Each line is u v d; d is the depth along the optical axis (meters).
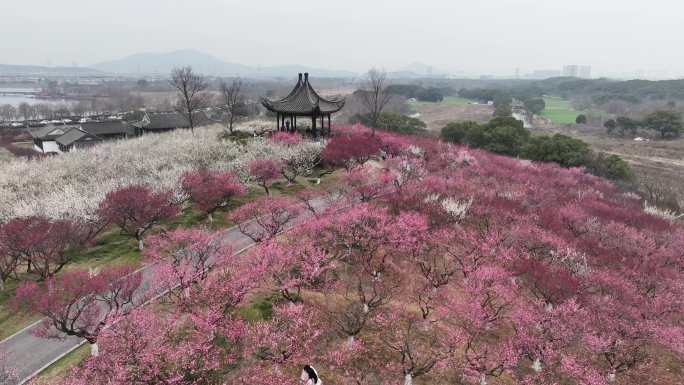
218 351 21.23
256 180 45.56
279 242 30.53
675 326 26.61
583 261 31.59
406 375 21.11
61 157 60.25
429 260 32.81
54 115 192.38
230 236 35.31
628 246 36.50
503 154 90.44
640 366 25.06
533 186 53.41
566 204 47.03
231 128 69.81
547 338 24.08
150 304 24.62
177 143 62.19
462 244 33.88
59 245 28.75
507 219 37.56
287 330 22.75
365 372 22.08
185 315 23.42
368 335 24.58
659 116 151.12
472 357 22.98
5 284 28.09
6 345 22.45
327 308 26.11
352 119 117.69
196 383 19.58
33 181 45.16
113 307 24.55
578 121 192.38
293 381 20.67
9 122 160.75
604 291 28.70
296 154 51.06
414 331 25.23
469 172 56.78
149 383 18.55
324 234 31.31
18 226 27.97
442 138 101.69
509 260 30.88
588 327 24.81
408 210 36.03
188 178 40.28
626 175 80.50
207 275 26.11
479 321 24.77
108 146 69.75
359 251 32.31
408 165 50.56
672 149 132.50
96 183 42.16
